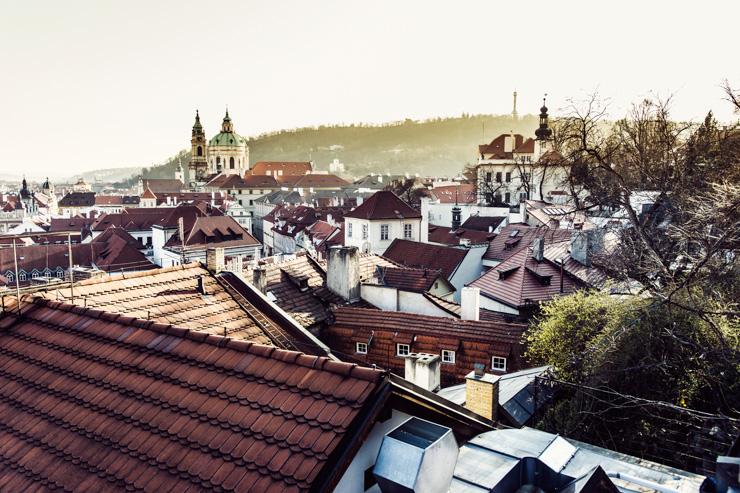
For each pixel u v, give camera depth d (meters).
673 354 16.00
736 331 16.48
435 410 8.09
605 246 34.94
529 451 8.78
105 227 91.81
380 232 60.22
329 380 7.26
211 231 70.12
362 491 6.95
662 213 29.20
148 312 16.09
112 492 6.92
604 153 33.53
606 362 15.82
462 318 26.75
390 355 24.42
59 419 8.40
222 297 18.06
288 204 134.12
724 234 17.73
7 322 11.30
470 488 7.77
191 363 8.49
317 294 28.02
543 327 19.52
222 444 6.98
